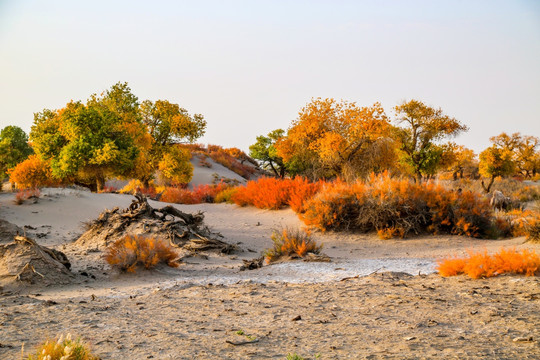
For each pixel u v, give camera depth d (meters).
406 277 9.59
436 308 6.68
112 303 8.05
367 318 6.32
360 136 36.94
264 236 20.09
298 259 13.32
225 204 29.97
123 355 4.84
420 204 19.06
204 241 16.30
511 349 4.72
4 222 18.08
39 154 37.44
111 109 42.12
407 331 5.57
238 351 4.93
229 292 8.67
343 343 5.16
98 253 15.18
